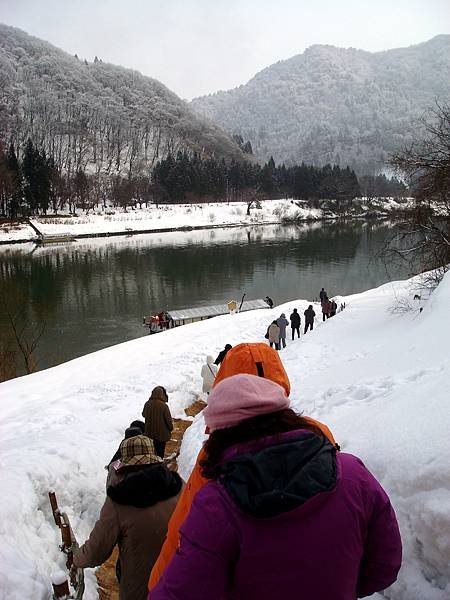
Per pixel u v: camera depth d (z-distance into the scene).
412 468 3.19
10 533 3.99
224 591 1.54
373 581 1.72
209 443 1.69
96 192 124.75
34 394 12.71
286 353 15.19
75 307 40.19
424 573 2.86
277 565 1.46
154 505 2.96
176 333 21.23
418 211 19.16
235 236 89.00
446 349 7.45
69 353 29.17
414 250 20.20
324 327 19.11
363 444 3.82
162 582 1.52
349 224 109.50
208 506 1.52
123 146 194.38
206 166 144.50
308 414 6.41
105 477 6.17
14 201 95.12
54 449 6.21
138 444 3.10
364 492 1.61
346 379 8.50
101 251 71.00
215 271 55.72
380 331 15.05
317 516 1.48
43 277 52.47
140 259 63.69
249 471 1.50
